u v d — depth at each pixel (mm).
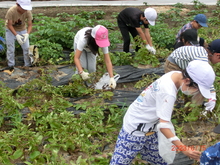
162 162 2969
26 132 3570
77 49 4195
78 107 4316
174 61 3779
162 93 2400
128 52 6453
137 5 12477
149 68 5973
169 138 2441
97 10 10477
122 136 2773
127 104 4582
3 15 9539
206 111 3900
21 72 5445
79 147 3604
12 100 4074
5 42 6031
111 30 8609
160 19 10102
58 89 4680
